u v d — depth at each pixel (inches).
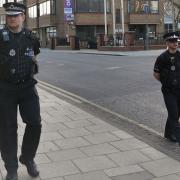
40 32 2474.2
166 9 2389.3
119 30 2263.8
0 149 196.1
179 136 260.1
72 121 309.6
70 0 2116.1
